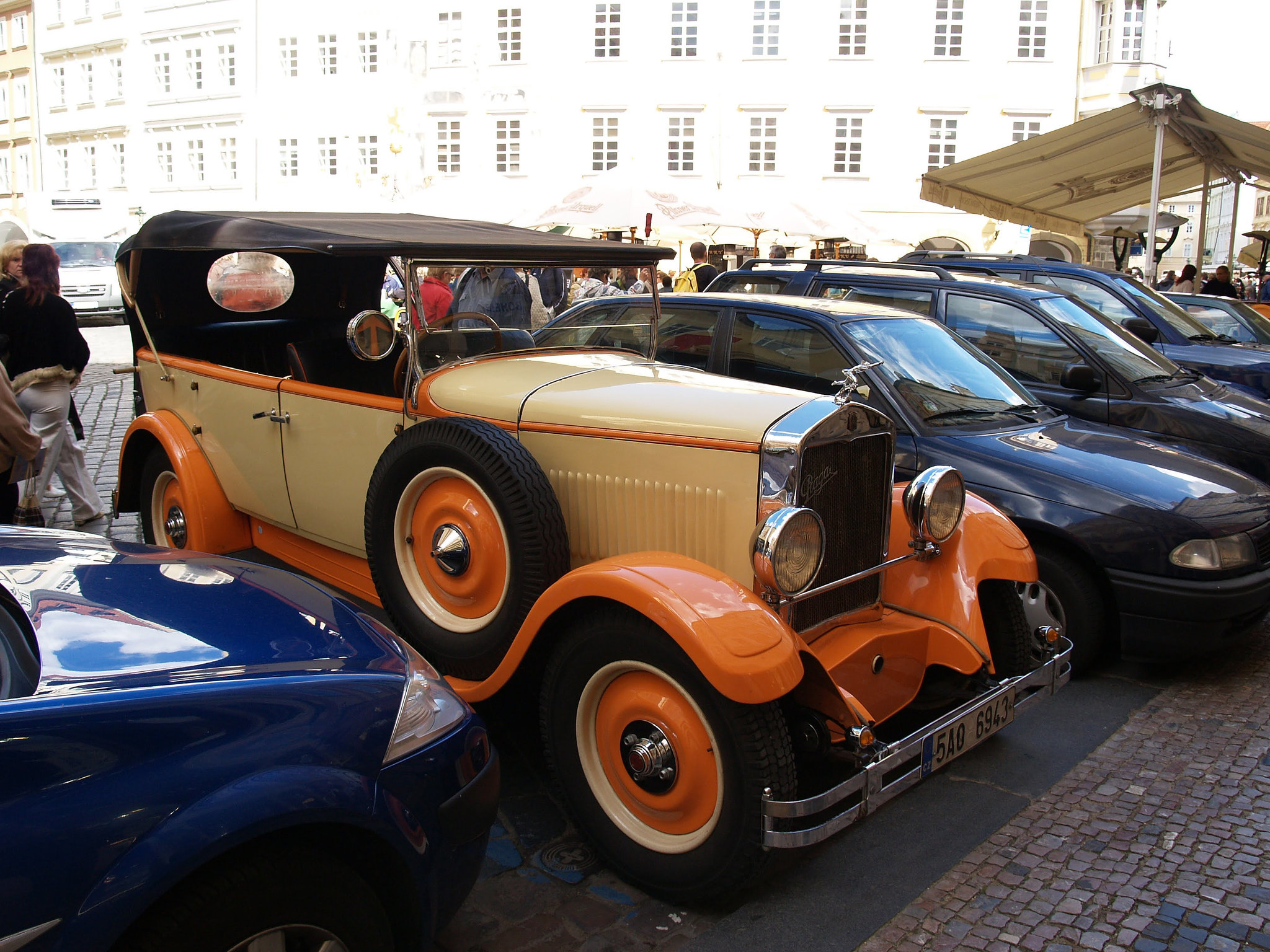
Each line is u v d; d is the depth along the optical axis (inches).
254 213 184.1
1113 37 1047.0
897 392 192.9
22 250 246.5
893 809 133.6
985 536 141.8
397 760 83.4
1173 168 565.9
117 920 65.4
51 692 69.9
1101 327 258.4
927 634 134.7
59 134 1692.9
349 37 1266.0
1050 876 117.8
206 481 187.0
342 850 81.3
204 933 70.0
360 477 155.8
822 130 1101.7
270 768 74.7
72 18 1621.6
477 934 105.3
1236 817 132.3
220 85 1397.6
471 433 128.3
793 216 574.9
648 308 208.7
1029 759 149.4
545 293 167.0
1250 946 105.0
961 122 1082.7
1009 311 250.8
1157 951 104.0
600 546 133.6
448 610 138.2
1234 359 322.0
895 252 1098.7
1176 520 170.9
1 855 62.1
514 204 1170.0
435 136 1229.1
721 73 1111.6
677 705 107.7
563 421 134.8
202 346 211.3
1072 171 568.1
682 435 123.2
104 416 419.5
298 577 108.3
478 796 90.7
